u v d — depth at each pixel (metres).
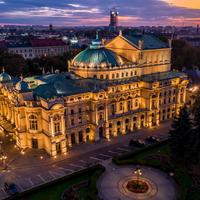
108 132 127.31
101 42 140.50
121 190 88.00
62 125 112.06
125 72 140.38
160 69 160.25
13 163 106.75
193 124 109.81
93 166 99.81
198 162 102.38
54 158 110.31
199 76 191.25
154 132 135.00
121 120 131.62
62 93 115.56
